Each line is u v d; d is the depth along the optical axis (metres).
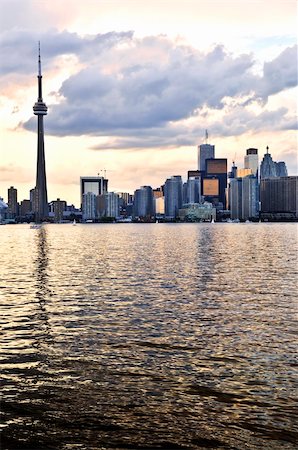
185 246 157.88
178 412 22.11
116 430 20.50
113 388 24.86
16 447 19.20
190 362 28.95
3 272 80.38
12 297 53.47
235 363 28.69
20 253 130.75
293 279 68.00
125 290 58.34
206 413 22.00
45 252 134.50
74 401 23.28
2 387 25.03
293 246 153.00
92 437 19.97
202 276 72.44
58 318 41.66
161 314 43.19
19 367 28.12
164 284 63.62
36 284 64.56
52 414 21.92
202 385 25.23
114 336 35.19
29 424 21.02
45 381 25.86
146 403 23.03
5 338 34.72
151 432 20.31
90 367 28.09
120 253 126.69
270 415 21.75
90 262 99.12
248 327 37.88
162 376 26.55
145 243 181.88
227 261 98.50
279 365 28.28
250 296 53.22
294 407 22.52
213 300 50.66
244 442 19.50
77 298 52.47
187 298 52.03
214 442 19.53
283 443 19.41
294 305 47.41
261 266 87.00
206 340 33.94
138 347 32.19
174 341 33.72
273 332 36.19
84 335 35.56
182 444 19.42
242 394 24.02
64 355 30.44
